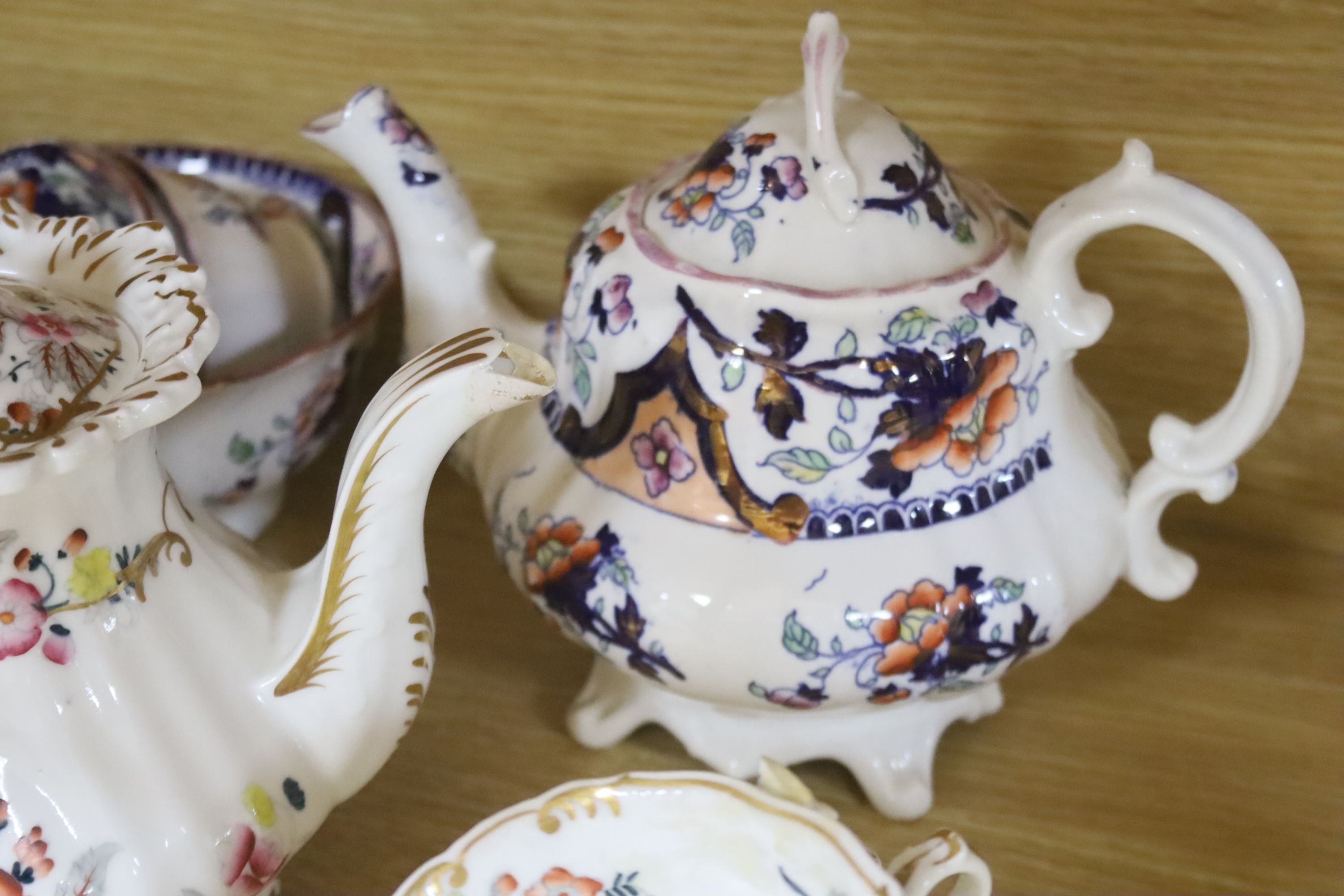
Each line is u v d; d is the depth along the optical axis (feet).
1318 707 2.00
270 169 2.49
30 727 1.23
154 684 1.30
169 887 1.28
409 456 1.30
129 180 2.13
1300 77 2.00
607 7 2.29
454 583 2.29
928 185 1.63
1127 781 1.86
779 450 1.56
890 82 2.20
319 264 2.42
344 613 1.37
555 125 2.42
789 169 1.59
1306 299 2.16
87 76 2.73
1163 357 2.28
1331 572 2.30
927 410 1.55
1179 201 1.53
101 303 1.40
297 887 1.66
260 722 1.39
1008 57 2.12
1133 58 2.06
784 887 1.41
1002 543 1.62
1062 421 1.70
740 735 1.82
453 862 1.42
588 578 1.66
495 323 1.98
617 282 1.66
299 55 2.55
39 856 1.23
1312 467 2.29
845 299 1.53
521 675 2.08
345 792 1.47
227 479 2.11
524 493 1.77
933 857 1.36
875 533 1.58
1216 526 2.40
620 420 1.66
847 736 1.80
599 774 1.88
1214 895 1.68
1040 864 1.73
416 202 1.94
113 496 1.28
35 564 1.22
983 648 1.63
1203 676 2.07
